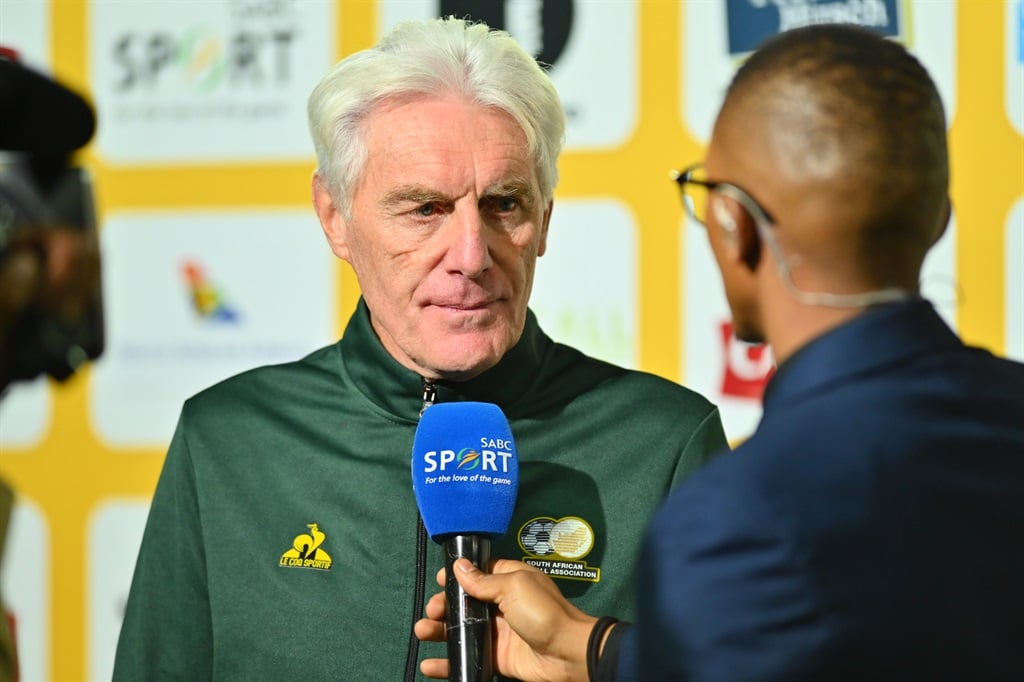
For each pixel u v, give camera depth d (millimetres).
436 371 2137
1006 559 1399
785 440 1436
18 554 3988
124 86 3967
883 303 1533
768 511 1384
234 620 2156
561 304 3816
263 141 3945
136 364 3975
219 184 3949
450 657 1828
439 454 1948
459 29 2135
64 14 3979
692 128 3789
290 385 2355
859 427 1433
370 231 2111
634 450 2221
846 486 1392
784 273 1534
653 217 3793
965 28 3672
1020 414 1494
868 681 1359
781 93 1521
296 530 2189
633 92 3803
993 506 1416
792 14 3744
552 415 2250
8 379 1483
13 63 1491
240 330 3949
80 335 1517
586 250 3814
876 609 1354
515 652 1855
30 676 3955
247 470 2252
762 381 3756
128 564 3992
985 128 3668
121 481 3998
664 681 1413
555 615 1748
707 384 3781
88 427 3992
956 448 1436
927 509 1393
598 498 2176
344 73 2125
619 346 3807
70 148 1530
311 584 2150
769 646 1364
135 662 2223
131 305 3969
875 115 1487
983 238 3670
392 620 2109
